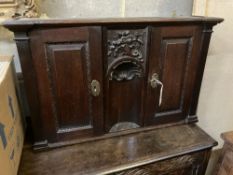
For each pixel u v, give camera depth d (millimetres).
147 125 963
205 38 874
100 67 778
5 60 777
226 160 1011
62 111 806
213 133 1504
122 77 869
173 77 908
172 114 985
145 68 844
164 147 867
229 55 1294
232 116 1499
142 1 1054
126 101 926
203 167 950
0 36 930
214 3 1125
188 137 933
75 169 751
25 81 722
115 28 750
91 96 815
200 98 1353
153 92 900
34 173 732
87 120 854
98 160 791
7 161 599
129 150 845
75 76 767
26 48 679
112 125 936
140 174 809
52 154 818
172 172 882
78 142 869
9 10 834
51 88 760
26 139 888
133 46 792
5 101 622
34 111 771
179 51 867
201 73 944
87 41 730
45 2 917
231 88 1399
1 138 556
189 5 1130
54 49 713
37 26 663
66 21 680
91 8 994
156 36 804
